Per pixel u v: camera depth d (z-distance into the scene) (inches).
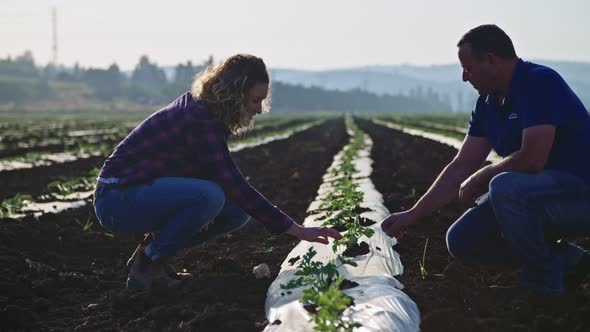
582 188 154.3
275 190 398.6
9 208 287.7
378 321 138.7
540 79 151.8
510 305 158.1
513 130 159.0
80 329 160.2
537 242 157.6
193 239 191.0
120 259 227.9
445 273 186.5
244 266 207.6
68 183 362.6
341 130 1343.5
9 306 163.3
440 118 2245.3
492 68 156.1
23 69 6884.8
